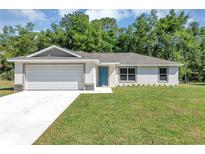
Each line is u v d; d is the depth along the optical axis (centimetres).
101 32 4350
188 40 4147
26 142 581
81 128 702
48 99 1376
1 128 711
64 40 4300
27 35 4597
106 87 2322
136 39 4353
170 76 2538
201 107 1072
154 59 2664
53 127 717
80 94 1641
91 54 2775
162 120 805
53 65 1970
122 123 762
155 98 1400
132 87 2312
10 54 4406
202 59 4366
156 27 4259
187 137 613
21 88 1948
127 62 2514
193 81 4278
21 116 887
